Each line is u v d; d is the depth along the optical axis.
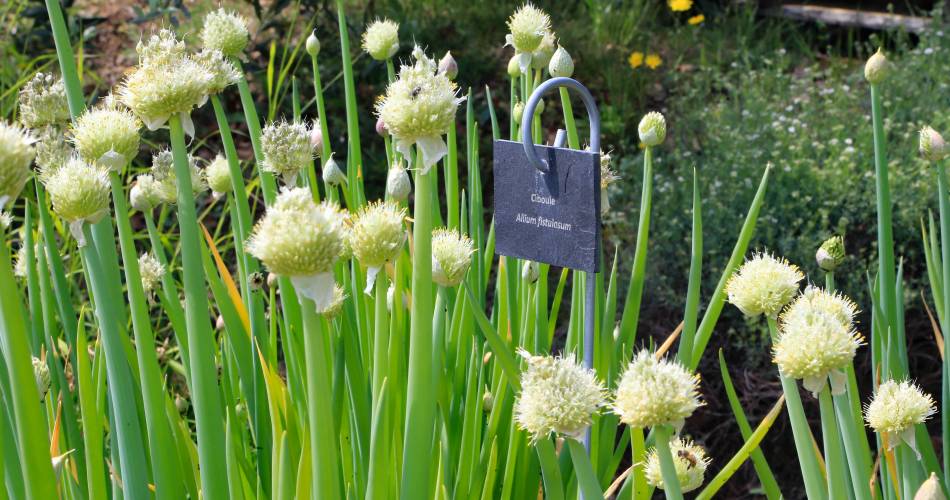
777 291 1.25
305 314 0.99
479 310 1.41
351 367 1.52
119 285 1.46
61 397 1.60
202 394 1.25
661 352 1.86
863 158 3.88
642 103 5.21
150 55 1.44
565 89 1.79
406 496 1.18
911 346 3.50
